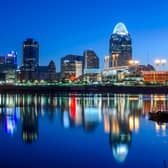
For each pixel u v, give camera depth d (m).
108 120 96.38
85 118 103.19
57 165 44.31
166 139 61.81
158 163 44.81
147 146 55.72
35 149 54.34
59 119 100.88
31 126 84.06
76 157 48.69
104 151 52.50
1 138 64.81
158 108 138.12
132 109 137.75
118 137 64.81
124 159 47.22
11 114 117.94
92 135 68.00
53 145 57.66
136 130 73.81
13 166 43.72
